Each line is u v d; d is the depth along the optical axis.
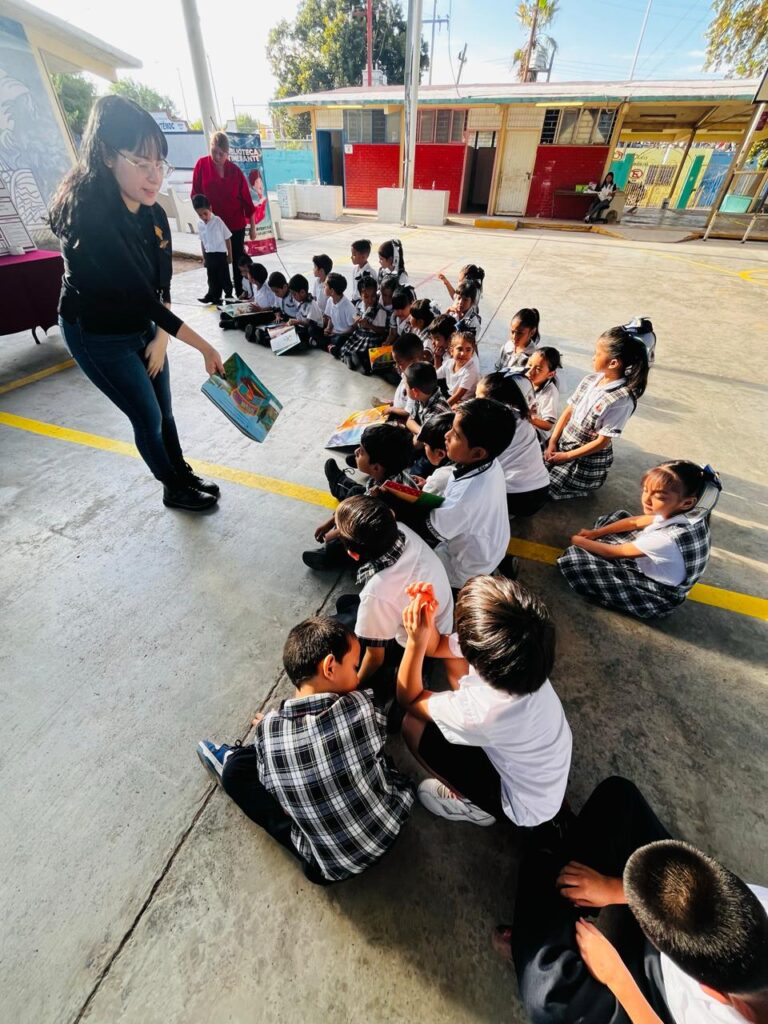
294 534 2.52
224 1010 1.10
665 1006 0.92
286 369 4.51
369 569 1.51
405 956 1.18
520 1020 1.09
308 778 1.13
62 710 1.71
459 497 1.81
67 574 2.27
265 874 1.32
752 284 7.71
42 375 4.28
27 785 1.50
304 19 27.47
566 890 1.11
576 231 13.77
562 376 4.45
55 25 5.75
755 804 1.49
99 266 1.86
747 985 0.68
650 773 1.56
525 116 13.95
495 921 1.25
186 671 1.85
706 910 0.70
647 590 2.02
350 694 1.23
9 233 4.34
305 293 4.89
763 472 3.18
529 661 1.00
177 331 2.12
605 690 1.83
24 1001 1.11
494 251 9.88
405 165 12.66
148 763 1.56
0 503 2.72
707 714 1.75
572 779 1.54
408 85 11.62
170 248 2.24
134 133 1.68
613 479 3.12
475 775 1.30
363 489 2.57
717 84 13.38
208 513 2.67
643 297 6.86
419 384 2.75
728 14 18.08
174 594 2.17
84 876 1.31
